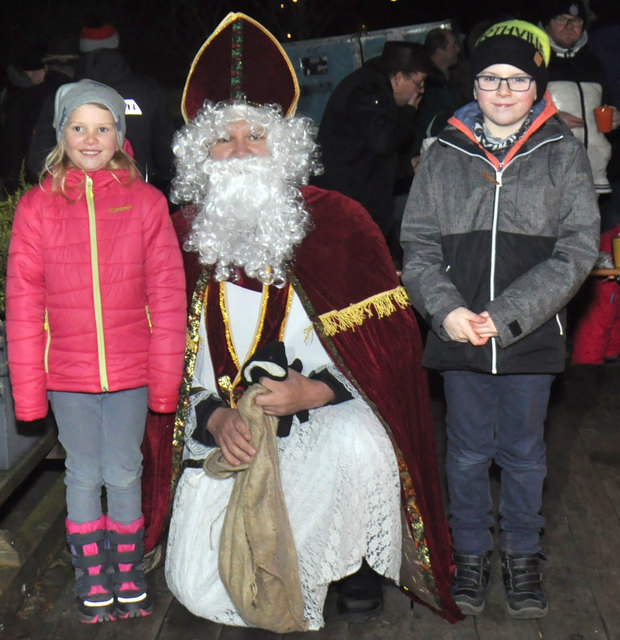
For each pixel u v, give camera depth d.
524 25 2.81
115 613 3.03
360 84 5.02
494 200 2.81
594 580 3.19
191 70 3.02
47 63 5.80
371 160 5.12
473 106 2.90
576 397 4.70
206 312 3.01
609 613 3.01
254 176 2.87
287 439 2.93
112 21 10.96
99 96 2.83
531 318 2.74
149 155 4.88
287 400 2.82
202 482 3.00
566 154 2.79
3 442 3.23
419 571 3.00
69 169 2.83
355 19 12.09
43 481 4.15
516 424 2.95
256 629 2.97
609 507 3.66
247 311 2.99
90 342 2.83
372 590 3.03
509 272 2.82
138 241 2.84
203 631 2.97
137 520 3.01
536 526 3.03
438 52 6.10
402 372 2.98
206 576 2.95
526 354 2.83
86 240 2.80
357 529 2.89
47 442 3.50
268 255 2.91
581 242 2.77
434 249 2.91
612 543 3.41
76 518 2.96
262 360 2.86
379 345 2.95
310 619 2.89
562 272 2.75
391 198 5.25
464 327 2.76
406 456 2.93
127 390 2.92
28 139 5.69
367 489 2.89
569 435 4.27
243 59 2.97
